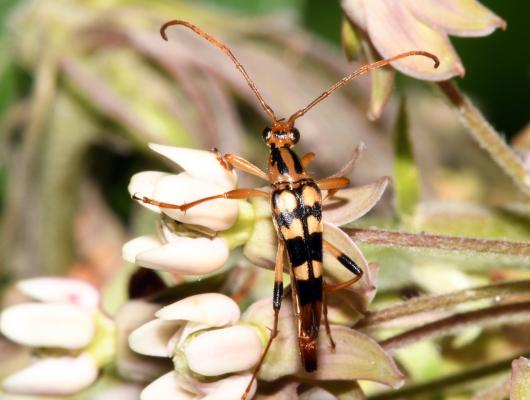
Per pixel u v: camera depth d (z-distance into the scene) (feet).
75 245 0.54
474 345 0.45
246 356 0.41
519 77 0.57
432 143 0.55
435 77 0.42
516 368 0.40
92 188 0.54
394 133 0.45
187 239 0.41
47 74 0.51
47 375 0.43
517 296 0.41
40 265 0.54
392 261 0.45
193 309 0.40
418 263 0.45
